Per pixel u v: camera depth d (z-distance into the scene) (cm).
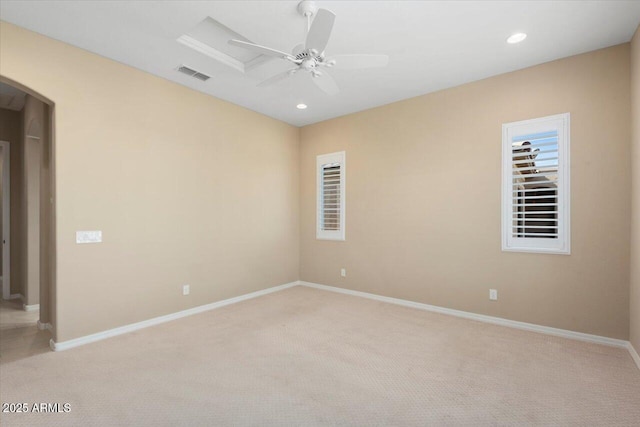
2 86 387
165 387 227
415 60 324
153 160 358
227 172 441
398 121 439
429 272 411
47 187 346
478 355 279
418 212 420
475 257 375
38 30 271
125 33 276
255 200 482
